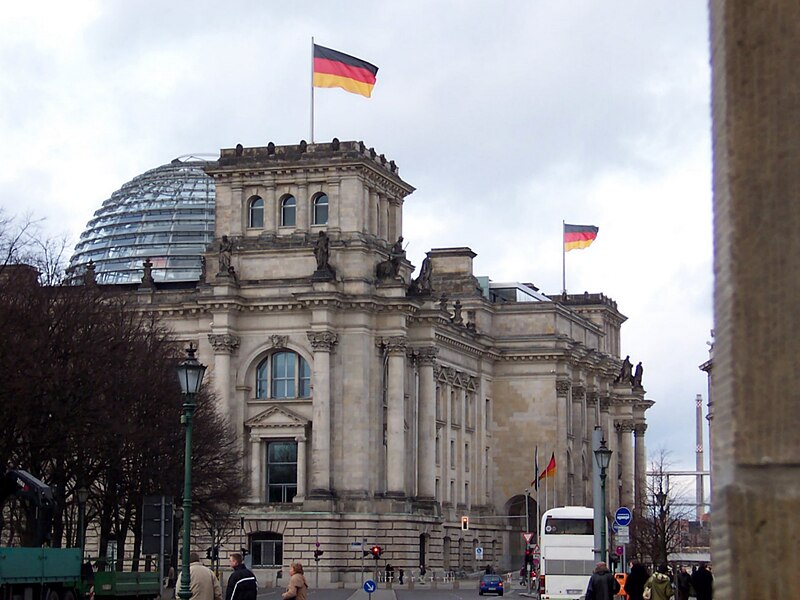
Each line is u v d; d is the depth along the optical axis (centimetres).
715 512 783
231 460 18212
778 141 780
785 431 757
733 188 786
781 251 772
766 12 788
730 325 779
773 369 765
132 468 14650
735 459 767
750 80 788
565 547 13825
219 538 18475
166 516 9400
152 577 11569
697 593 8738
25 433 12181
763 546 749
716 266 802
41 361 12100
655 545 19700
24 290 12706
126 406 14262
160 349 16562
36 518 10762
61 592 9650
